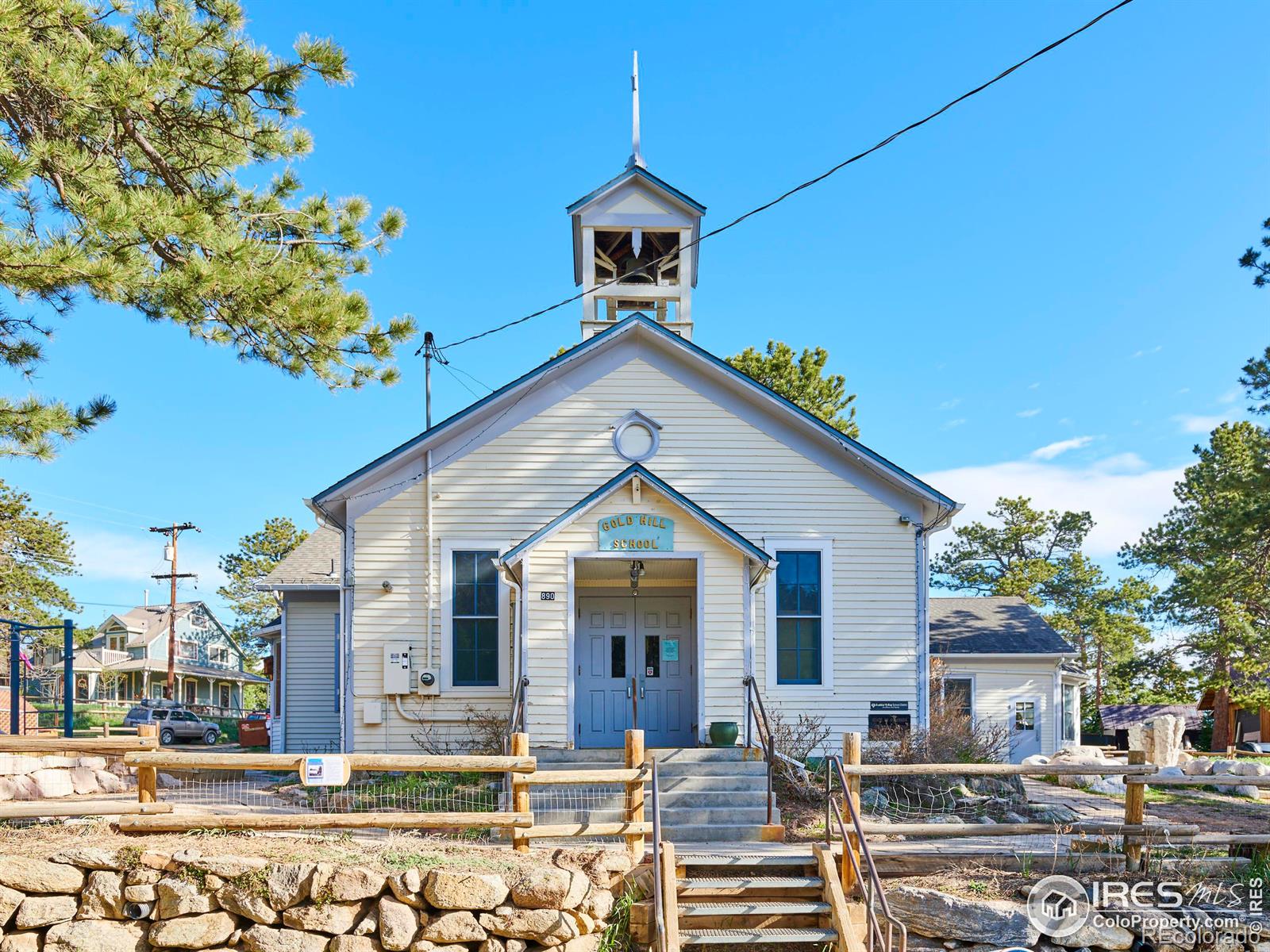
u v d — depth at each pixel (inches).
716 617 568.1
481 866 366.6
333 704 903.7
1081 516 2004.2
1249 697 1328.7
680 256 735.1
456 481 652.7
